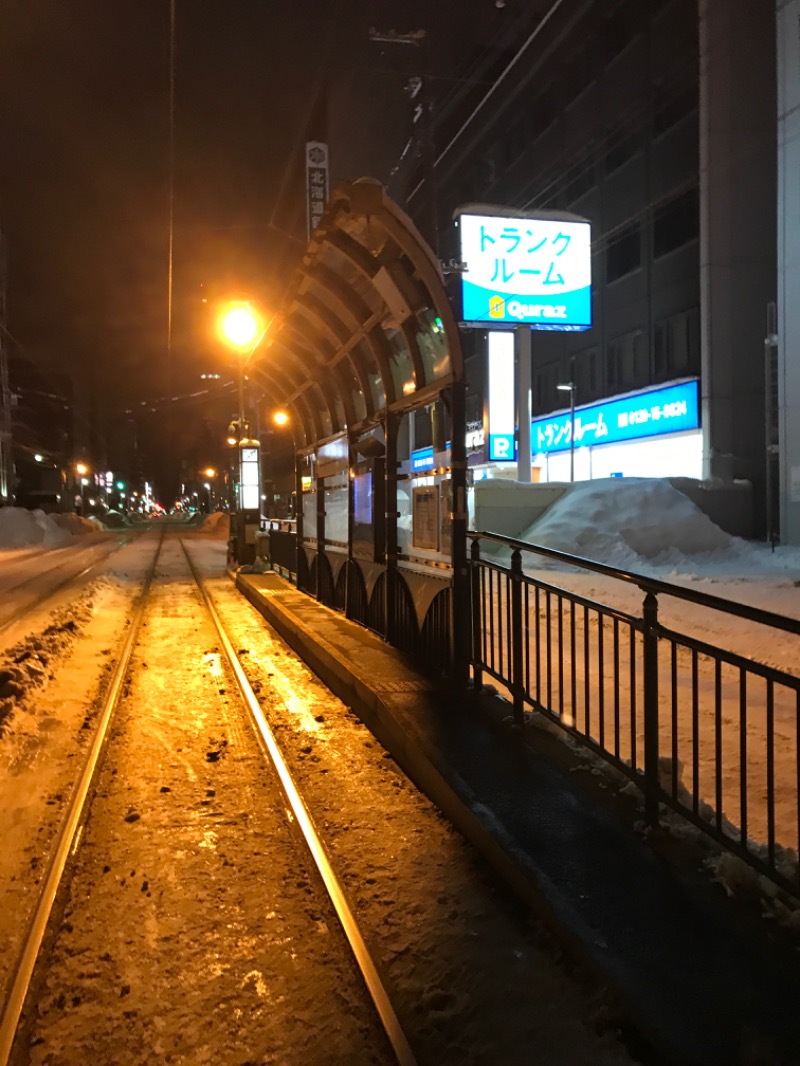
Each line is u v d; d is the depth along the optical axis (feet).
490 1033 8.73
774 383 79.15
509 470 92.89
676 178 91.91
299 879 12.80
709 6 81.92
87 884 12.65
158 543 126.72
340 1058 8.68
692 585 45.52
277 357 37.83
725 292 82.53
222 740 19.94
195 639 34.42
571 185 110.52
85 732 20.59
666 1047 7.80
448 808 14.65
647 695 12.56
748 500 78.48
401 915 11.41
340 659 24.63
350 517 32.86
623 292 100.78
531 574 52.21
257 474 62.80
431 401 23.39
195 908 11.89
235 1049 8.84
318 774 17.37
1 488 160.04
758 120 82.84
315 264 25.72
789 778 16.01
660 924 9.86
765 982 8.70
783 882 9.66
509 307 77.05
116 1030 9.17
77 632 34.88
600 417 102.89
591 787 14.28
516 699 17.51
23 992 9.73
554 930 10.28
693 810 11.66
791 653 26.63
